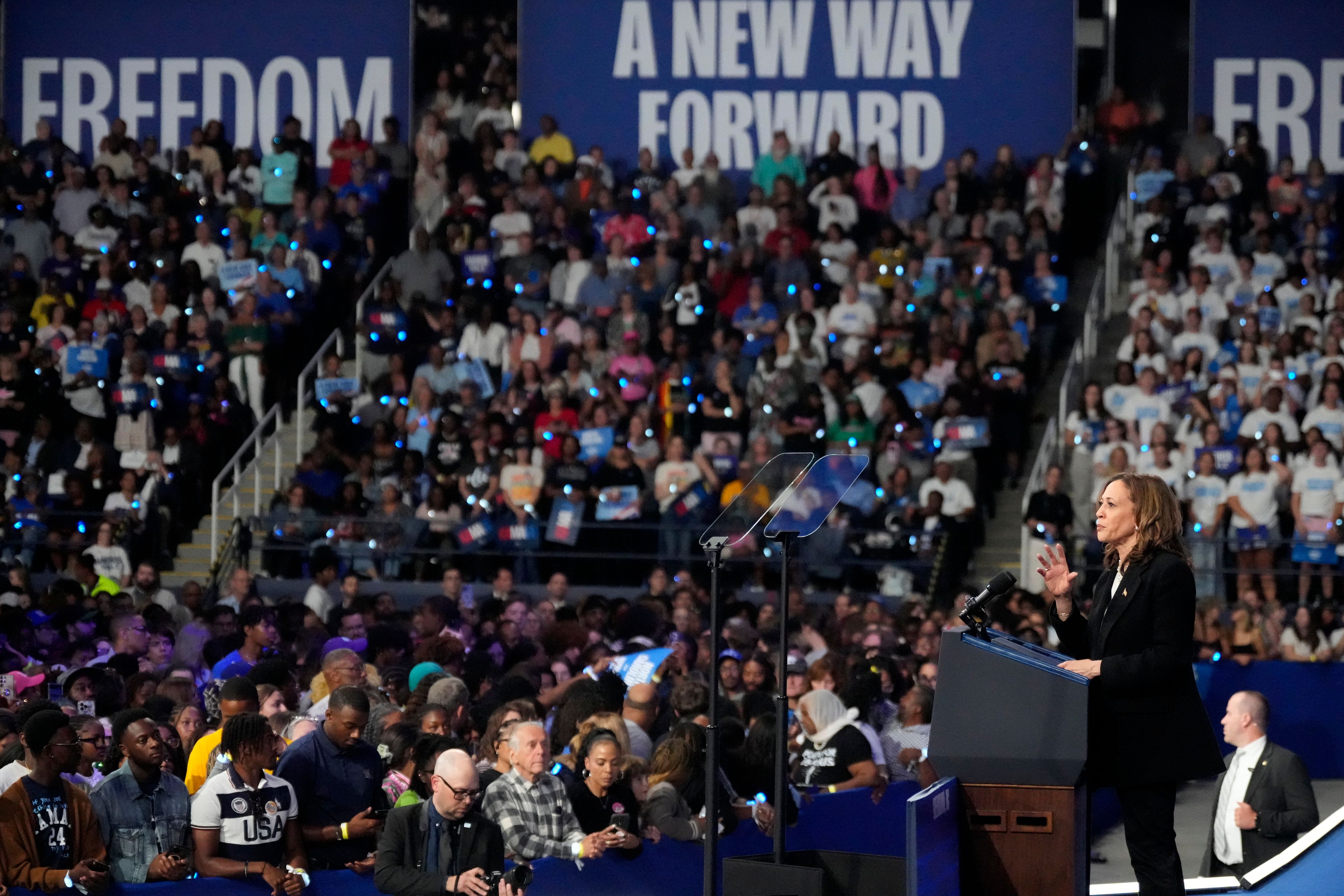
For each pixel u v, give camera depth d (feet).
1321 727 44.37
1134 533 17.01
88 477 53.57
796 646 39.24
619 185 70.23
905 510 52.01
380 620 42.88
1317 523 50.26
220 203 66.69
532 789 22.59
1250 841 26.43
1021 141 70.64
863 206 66.95
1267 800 26.48
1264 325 58.85
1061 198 65.57
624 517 51.93
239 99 72.59
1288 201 65.05
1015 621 41.73
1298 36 69.56
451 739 23.43
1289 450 52.08
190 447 56.08
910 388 55.77
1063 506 50.80
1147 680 16.29
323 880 20.98
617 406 55.47
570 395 55.72
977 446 53.21
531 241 63.16
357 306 62.28
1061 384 61.11
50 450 55.36
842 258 62.90
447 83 71.72
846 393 55.72
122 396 56.13
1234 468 51.37
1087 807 16.67
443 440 53.47
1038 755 16.01
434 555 51.78
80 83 72.69
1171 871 16.53
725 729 26.43
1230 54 69.87
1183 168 64.69
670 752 24.89
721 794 25.21
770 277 61.98
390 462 54.24
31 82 72.79
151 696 28.78
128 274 63.31
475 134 71.77
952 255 61.57
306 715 28.07
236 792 21.08
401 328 59.93
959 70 70.85
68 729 20.77
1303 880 19.74
